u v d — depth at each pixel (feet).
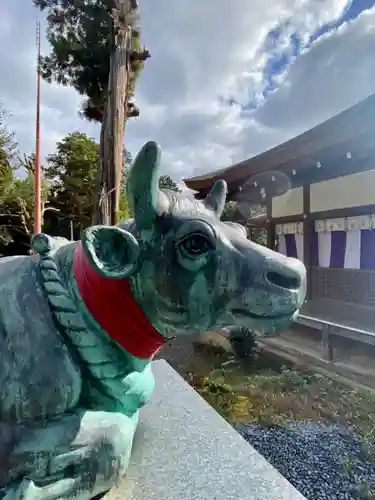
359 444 8.67
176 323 3.08
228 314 3.03
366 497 6.95
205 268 2.96
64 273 3.29
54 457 2.83
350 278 18.88
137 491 3.58
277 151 16.97
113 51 15.61
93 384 3.11
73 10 19.77
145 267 3.01
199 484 3.71
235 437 4.62
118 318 3.07
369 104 12.06
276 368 14.15
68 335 3.05
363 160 16.72
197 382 12.64
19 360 2.93
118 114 15.61
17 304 3.12
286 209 23.53
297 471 7.73
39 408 2.89
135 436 4.60
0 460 2.83
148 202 2.93
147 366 3.75
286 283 2.96
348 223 18.93
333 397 11.04
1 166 35.70
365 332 12.78
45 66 21.66
